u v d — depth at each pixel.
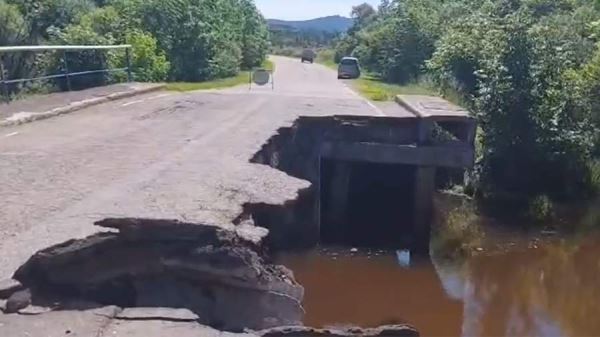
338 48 70.94
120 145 9.06
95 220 5.31
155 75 23.66
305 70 43.81
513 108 15.91
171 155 8.35
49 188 6.56
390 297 10.64
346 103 15.15
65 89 17.14
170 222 5.15
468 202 15.63
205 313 4.89
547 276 11.73
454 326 9.62
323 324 9.53
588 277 11.73
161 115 12.40
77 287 4.68
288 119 11.84
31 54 19.39
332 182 13.30
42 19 24.66
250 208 6.12
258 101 15.13
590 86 16.78
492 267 12.14
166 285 4.95
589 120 16.67
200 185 6.70
